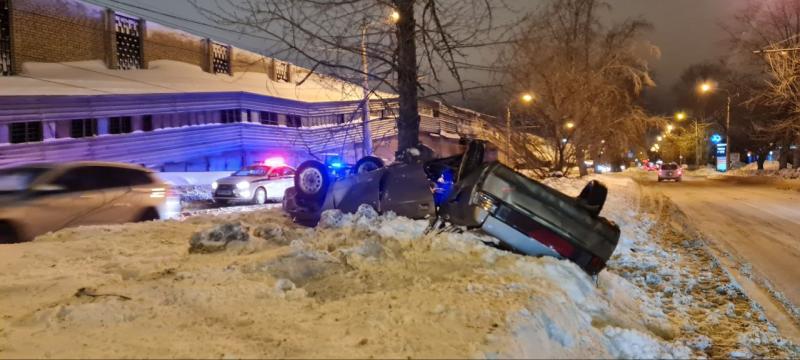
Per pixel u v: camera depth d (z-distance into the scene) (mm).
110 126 25812
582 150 32094
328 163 9992
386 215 6996
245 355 3217
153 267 5562
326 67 9445
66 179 9672
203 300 4184
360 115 11711
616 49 27922
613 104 30656
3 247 6633
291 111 35719
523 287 4457
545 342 3693
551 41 22703
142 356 3207
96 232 7934
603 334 4273
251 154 33312
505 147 12906
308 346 3348
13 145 21531
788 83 30656
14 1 24672
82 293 4398
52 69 26312
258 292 4422
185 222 9102
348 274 5105
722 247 10477
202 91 30359
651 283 7133
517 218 5652
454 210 6242
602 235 5617
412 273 5105
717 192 28719
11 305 4348
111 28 29391
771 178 42000
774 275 8039
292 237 6945
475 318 3707
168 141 28406
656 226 13625
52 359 3182
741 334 5113
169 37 33406
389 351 3244
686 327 5297
